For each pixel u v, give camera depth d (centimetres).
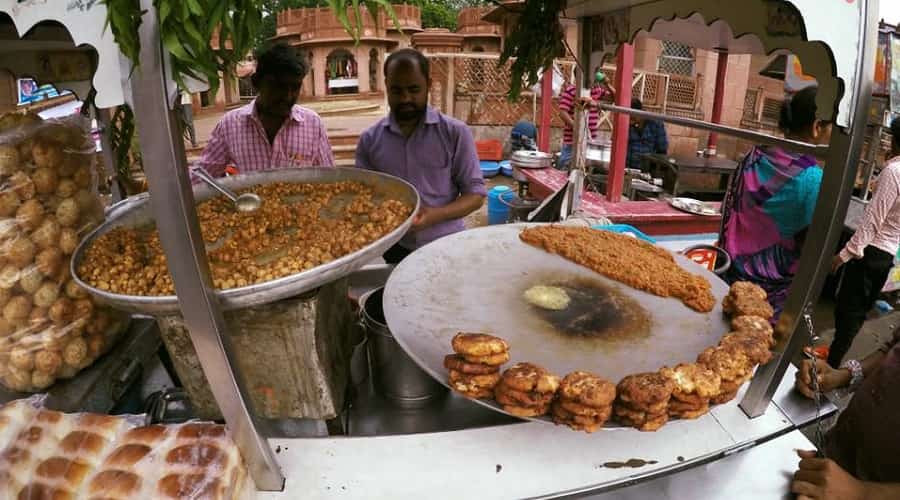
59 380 123
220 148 291
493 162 867
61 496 89
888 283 425
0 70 130
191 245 76
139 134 70
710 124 160
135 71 66
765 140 130
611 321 130
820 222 95
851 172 89
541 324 128
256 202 148
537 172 578
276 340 109
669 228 405
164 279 104
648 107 863
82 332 122
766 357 105
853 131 87
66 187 120
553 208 292
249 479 95
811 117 226
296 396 115
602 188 534
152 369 148
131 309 95
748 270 255
